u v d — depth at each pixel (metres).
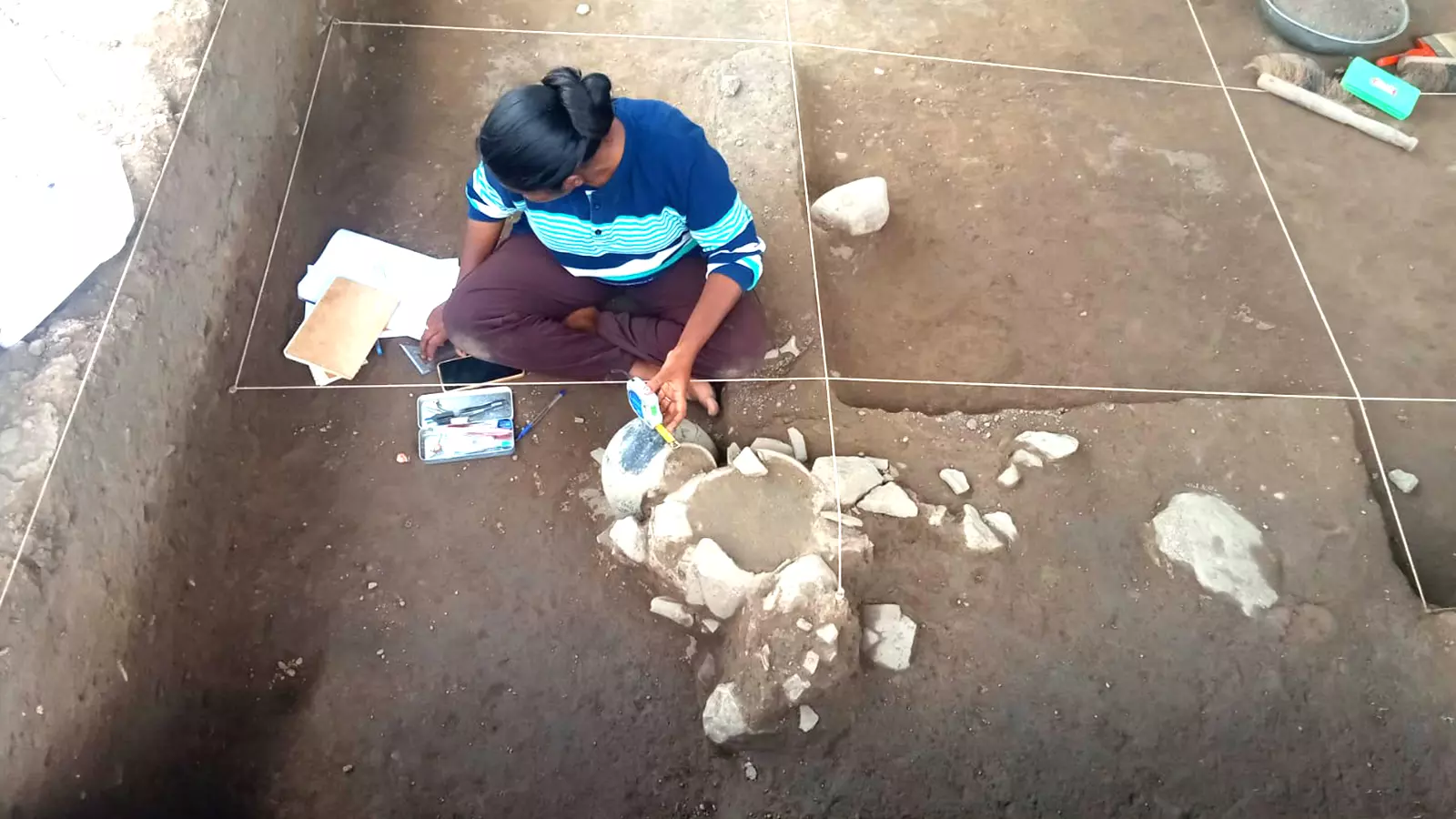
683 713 1.62
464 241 1.94
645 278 1.80
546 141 1.23
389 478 1.81
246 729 1.58
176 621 1.58
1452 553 1.87
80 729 1.35
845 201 2.17
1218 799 1.56
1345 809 1.56
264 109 2.00
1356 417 2.01
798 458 1.80
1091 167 2.39
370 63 2.37
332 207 2.14
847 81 2.50
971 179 2.35
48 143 1.40
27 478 1.34
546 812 1.54
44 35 1.74
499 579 1.72
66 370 1.43
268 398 1.86
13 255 1.37
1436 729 1.62
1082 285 2.19
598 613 1.70
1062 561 1.73
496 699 1.62
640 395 1.61
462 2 2.51
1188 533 1.74
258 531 1.74
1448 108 2.61
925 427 1.88
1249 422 1.91
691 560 1.60
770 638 1.53
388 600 1.70
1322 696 1.63
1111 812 1.55
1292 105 2.58
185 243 1.69
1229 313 2.17
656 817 1.54
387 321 1.94
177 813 1.49
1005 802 1.55
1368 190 2.42
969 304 2.14
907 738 1.58
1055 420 1.90
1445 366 2.11
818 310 2.00
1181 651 1.66
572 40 2.46
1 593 1.25
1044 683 1.62
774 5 2.60
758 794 1.56
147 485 1.55
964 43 2.61
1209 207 2.35
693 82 2.38
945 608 1.67
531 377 1.94
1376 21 2.69
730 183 1.56
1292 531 1.77
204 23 1.81
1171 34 2.70
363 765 1.56
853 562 1.63
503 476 1.83
